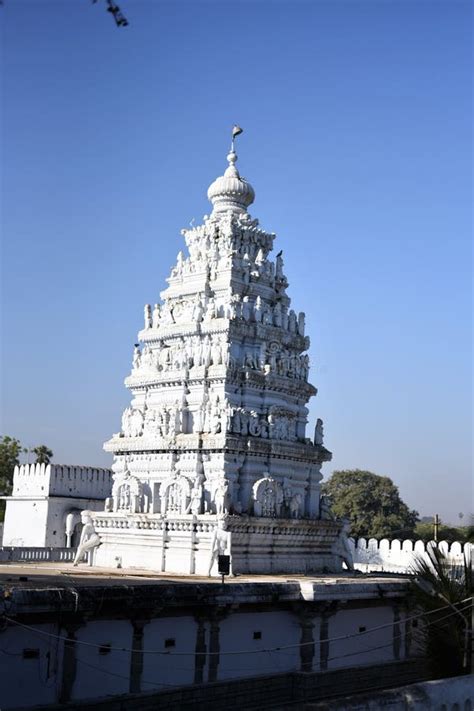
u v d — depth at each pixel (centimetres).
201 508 4850
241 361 5300
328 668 4200
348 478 11675
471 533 4134
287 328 5612
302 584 4053
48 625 3120
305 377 5622
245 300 5378
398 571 6219
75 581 3669
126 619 3391
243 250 5625
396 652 4656
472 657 3481
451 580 3741
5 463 9819
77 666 3197
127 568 4884
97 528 5153
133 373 5609
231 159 5947
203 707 3597
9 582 3416
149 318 5684
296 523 5025
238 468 4994
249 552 4819
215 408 5038
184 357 5291
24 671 3027
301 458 5359
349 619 4400
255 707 3809
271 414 5231
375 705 2022
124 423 5484
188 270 5638
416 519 11888
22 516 7075
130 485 5172
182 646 3609
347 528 5450
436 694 2209
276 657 3994
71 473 7094
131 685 3375
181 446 5025
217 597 3644
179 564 4716
